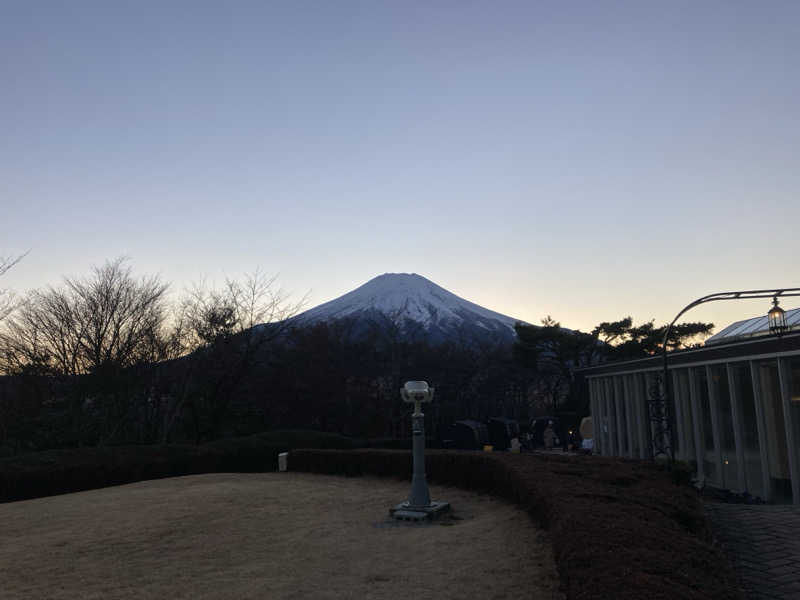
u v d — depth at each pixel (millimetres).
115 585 7008
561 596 5984
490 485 13359
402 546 8484
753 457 20109
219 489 14797
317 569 7398
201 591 6645
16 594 6797
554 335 59688
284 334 41281
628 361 29984
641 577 4477
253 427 37219
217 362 32781
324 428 43500
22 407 26812
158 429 31875
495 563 7281
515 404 72625
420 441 11297
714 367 22625
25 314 27688
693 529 7840
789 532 9062
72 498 14758
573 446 43750
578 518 6512
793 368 18203
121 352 28672
